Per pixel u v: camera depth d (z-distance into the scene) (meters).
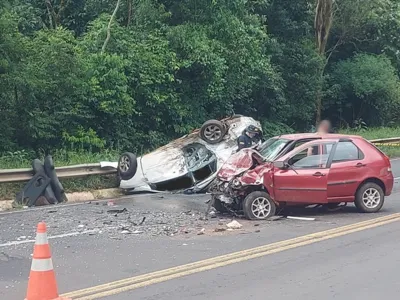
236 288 7.09
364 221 11.36
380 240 9.67
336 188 12.05
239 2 23.89
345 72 35.69
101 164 15.74
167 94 22.20
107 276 7.64
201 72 23.08
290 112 31.50
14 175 13.90
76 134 19.42
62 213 12.44
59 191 13.98
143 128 22.31
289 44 31.72
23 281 7.45
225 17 23.42
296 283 7.29
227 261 8.37
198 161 15.98
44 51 18.72
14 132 18.25
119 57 20.11
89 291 6.97
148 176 15.63
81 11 25.06
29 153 17.98
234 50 23.81
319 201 11.97
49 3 24.89
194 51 22.30
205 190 15.45
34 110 18.16
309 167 11.98
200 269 7.95
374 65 35.69
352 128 36.28
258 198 11.74
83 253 8.92
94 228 10.86
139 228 10.88
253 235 10.20
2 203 13.23
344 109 38.00
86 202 14.12
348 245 9.34
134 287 7.13
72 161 17.30
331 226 10.94
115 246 9.40
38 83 17.89
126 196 15.19
